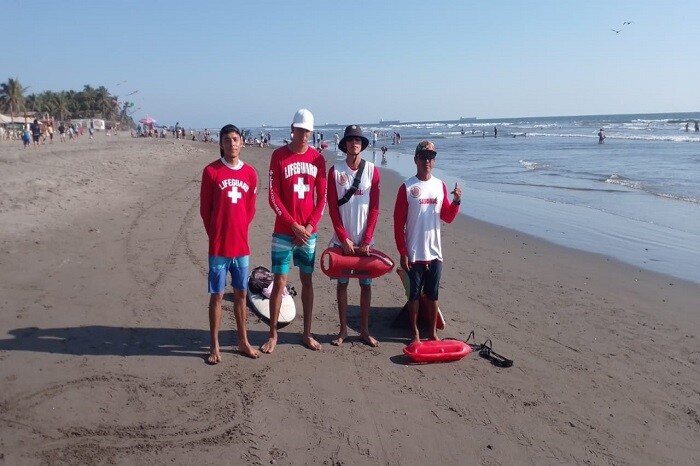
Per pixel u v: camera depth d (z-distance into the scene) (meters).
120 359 5.04
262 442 3.89
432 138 74.62
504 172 25.30
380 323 6.27
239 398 4.46
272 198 5.18
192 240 9.61
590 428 4.25
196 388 4.59
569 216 13.89
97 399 4.34
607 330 6.21
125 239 9.41
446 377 5.00
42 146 33.91
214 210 4.98
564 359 5.43
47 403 4.25
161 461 3.64
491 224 12.87
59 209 11.34
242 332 5.25
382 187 20.44
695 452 4.00
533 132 83.88
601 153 34.78
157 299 6.62
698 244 10.70
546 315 6.65
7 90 78.31
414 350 5.24
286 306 6.20
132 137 67.38
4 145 35.66
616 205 15.41
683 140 45.69
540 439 4.08
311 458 3.75
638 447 4.03
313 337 5.79
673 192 17.41
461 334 5.98
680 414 4.49
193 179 19.17
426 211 5.47
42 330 5.56
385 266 5.38
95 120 96.75
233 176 4.99
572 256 9.75
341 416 4.27
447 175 24.56
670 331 6.23
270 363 5.12
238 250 5.02
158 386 4.59
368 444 3.93
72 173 16.45
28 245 8.59
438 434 4.09
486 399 4.62
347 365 5.16
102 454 3.68
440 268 5.64
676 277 8.44
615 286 7.95
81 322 5.82
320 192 5.30
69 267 7.63
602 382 4.98
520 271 8.67
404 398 4.59
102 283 7.06
